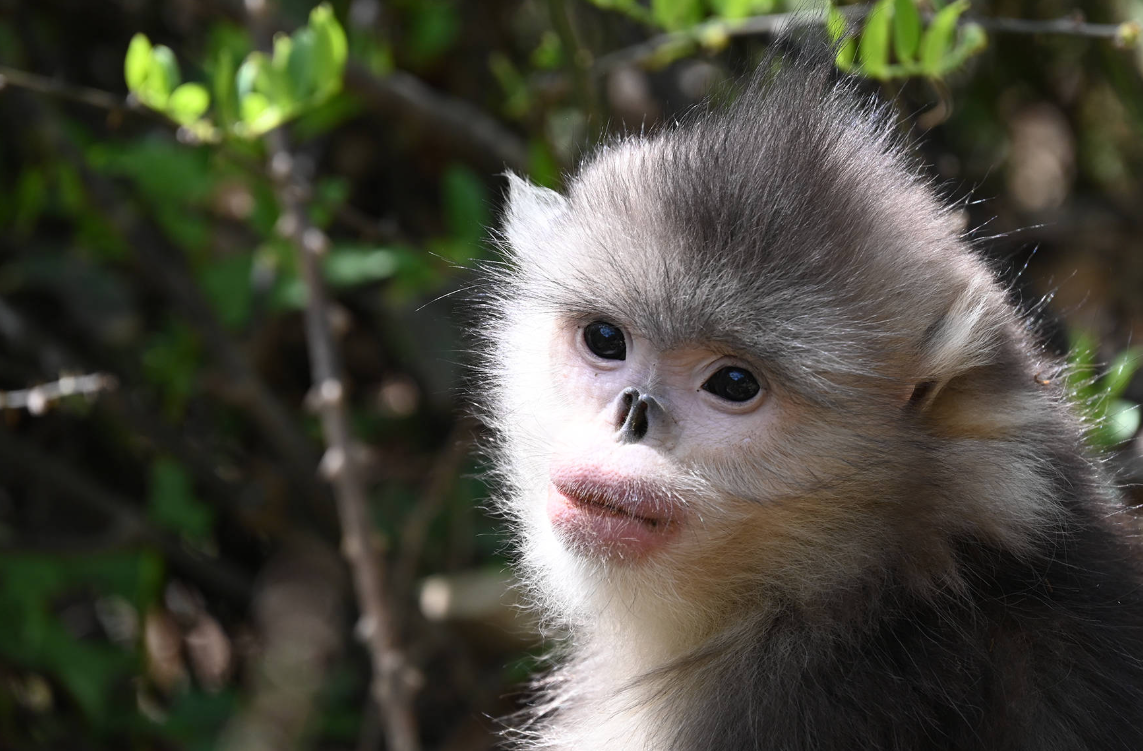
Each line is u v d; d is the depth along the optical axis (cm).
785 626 608
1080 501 591
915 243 586
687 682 627
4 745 929
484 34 1181
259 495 1004
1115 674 556
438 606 958
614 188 617
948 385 581
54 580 955
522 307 680
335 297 1112
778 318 570
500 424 695
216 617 1029
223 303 1012
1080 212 1217
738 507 592
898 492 584
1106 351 1073
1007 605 574
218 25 1040
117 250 1030
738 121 602
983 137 1188
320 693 946
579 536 600
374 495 1055
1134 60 1104
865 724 566
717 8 819
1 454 976
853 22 659
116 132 1082
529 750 725
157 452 1006
